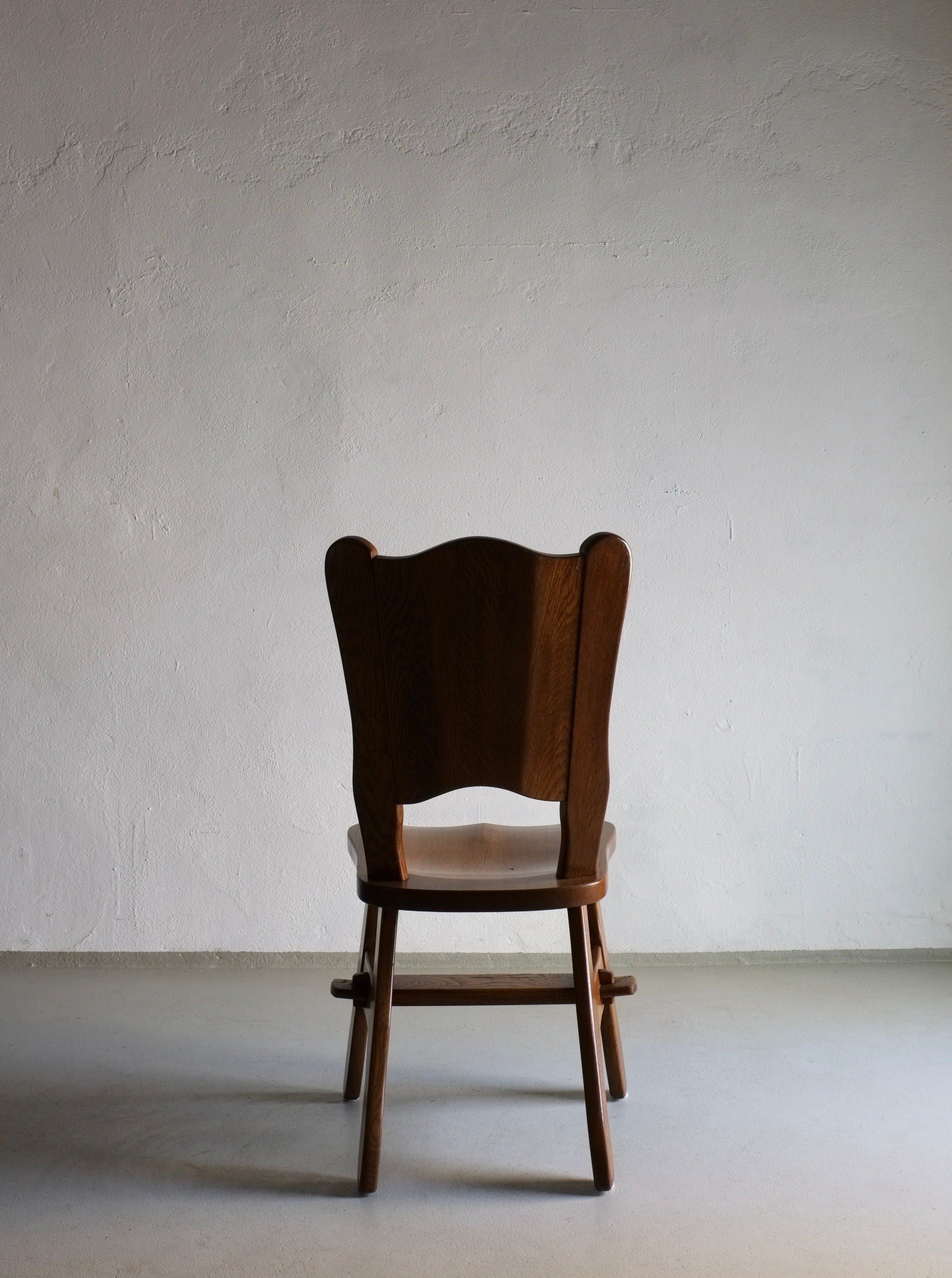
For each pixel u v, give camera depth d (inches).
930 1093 82.7
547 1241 62.7
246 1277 59.1
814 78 111.9
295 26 110.8
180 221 110.7
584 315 111.4
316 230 110.9
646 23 111.7
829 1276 59.2
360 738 65.2
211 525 110.9
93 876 112.2
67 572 110.7
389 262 111.0
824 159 112.1
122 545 110.8
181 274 110.7
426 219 111.2
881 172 112.1
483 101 111.3
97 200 110.3
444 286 111.2
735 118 111.9
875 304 112.3
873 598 112.5
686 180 111.8
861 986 106.8
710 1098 82.0
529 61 111.4
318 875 112.3
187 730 111.6
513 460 111.4
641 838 112.7
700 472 112.0
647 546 112.0
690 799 112.5
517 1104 81.0
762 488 112.2
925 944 113.7
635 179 111.7
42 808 111.7
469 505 111.5
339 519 111.2
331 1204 66.8
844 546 112.5
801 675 112.6
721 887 112.9
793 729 112.7
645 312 111.7
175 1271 59.6
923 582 112.5
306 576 111.1
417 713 64.7
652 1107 80.4
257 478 110.9
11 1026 96.3
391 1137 75.6
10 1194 67.9
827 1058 89.5
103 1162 72.0
